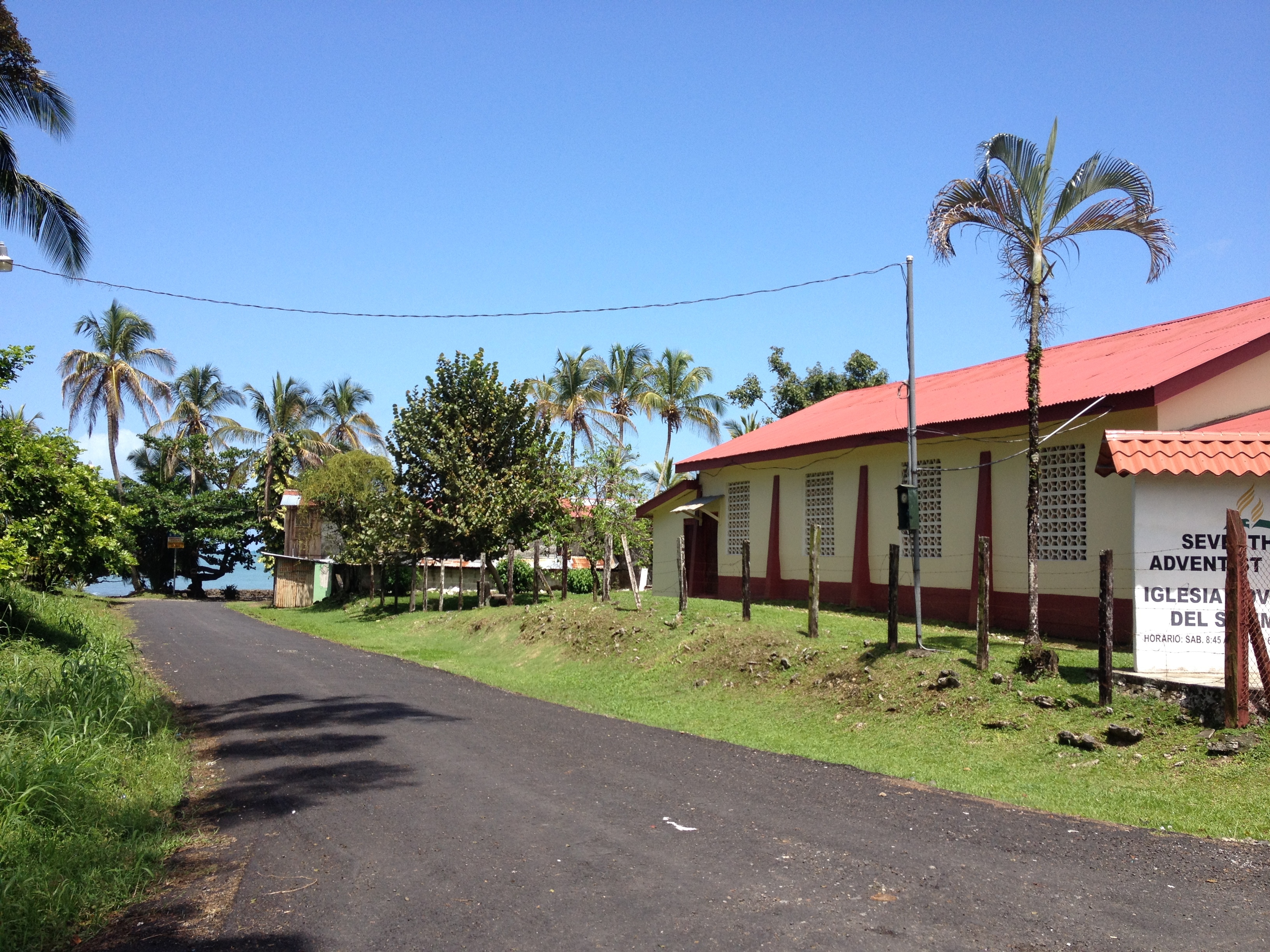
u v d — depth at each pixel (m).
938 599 17.06
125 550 19.27
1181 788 7.82
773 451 21.00
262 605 43.91
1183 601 9.66
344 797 7.48
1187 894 5.18
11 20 16.17
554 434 28.34
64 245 18.36
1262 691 8.80
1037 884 5.34
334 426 53.34
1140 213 10.57
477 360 27.91
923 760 9.50
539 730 10.54
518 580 37.34
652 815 6.90
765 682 13.12
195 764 8.82
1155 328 18.84
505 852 6.01
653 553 27.77
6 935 4.66
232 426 50.78
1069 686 10.27
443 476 27.22
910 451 12.65
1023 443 15.52
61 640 16.17
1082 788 8.10
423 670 16.61
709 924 4.76
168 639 22.05
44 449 16.12
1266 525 9.70
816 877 5.47
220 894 5.38
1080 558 14.39
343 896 5.29
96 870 5.59
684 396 43.06
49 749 7.30
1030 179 10.82
